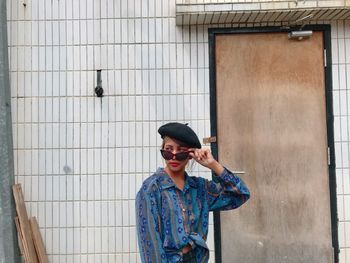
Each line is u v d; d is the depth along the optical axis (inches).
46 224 169.6
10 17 171.8
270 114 170.7
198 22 169.2
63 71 171.5
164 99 170.6
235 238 169.2
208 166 94.4
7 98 164.6
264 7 157.5
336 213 168.2
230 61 171.0
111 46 171.5
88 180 170.1
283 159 170.1
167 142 93.5
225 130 170.2
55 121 170.7
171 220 89.7
